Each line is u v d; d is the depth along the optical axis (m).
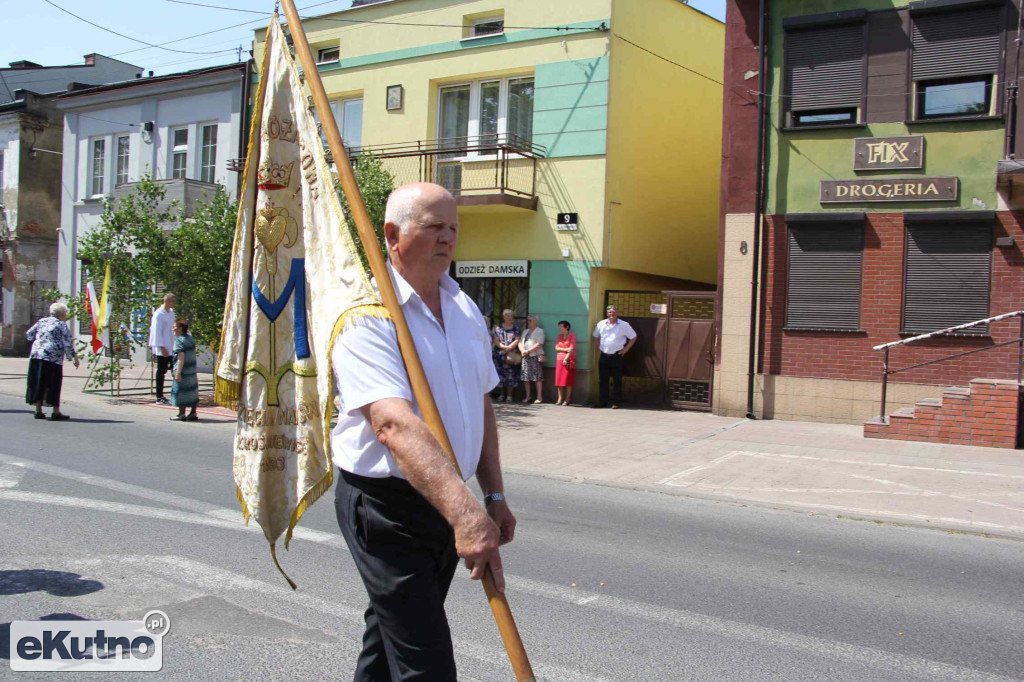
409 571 2.50
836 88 14.26
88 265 16.34
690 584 5.70
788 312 14.55
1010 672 4.32
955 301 13.40
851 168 14.12
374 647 2.81
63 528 6.51
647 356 16.17
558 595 5.38
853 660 4.43
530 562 6.12
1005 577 6.12
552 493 8.84
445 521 2.57
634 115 17.30
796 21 14.44
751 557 6.46
